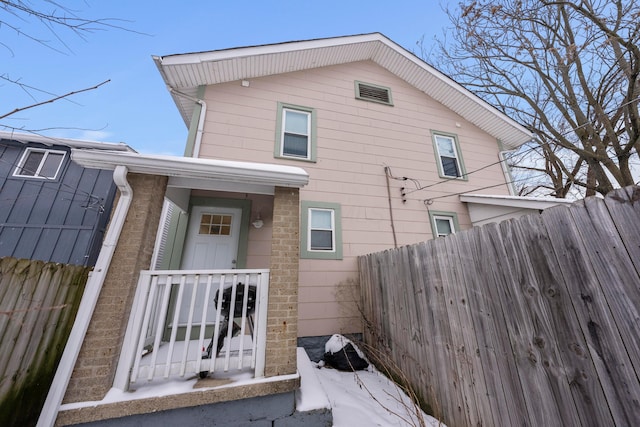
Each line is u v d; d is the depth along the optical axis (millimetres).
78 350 2004
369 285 4301
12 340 1749
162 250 4766
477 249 2100
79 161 2383
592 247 1348
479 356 2018
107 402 1948
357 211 5285
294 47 5418
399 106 6598
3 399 1676
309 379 2717
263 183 2777
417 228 5578
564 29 5668
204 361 2318
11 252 5176
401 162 6031
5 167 5746
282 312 2514
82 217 5676
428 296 2721
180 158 2541
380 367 3740
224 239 4449
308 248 4750
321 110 5840
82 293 2402
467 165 6691
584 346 1345
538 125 7809
